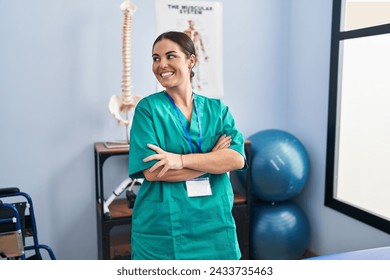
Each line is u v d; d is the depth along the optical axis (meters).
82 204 2.50
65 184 2.45
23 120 2.32
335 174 2.56
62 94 2.38
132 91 2.52
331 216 2.59
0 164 2.30
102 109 2.47
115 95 2.31
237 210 2.52
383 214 2.24
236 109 2.83
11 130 2.30
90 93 2.43
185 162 1.30
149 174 1.31
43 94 2.34
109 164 2.53
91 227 2.54
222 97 2.73
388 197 2.20
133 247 1.45
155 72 1.35
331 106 2.51
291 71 2.90
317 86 2.64
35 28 2.28
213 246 1.39
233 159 1.37
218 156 1.35
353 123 2.42
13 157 2.33
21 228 1.99
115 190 2.33
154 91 2.57
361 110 2.35
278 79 2.93
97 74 2.43
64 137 2.41
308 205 2.83
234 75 2.79
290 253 2.57
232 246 1.41
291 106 2.93
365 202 2.36
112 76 2.47
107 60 2.44
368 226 2.29
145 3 2.48
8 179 2.33
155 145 1.33
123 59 2.24
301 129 2.84
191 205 1.34
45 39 2.31
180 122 1.39
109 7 2.41
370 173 2.31
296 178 2.50
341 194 2.55
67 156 2.44
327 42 2.53
